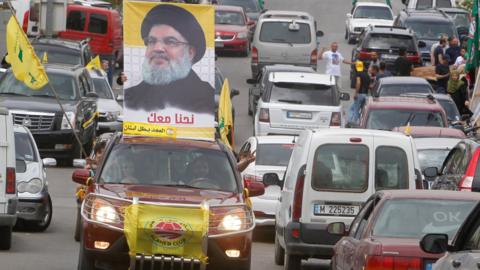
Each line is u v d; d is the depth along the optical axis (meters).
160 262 32.91
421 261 25.86
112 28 113.94
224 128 65.50
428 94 78.25
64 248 44.88
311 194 38.69
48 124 71.31
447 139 58.09
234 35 127.88
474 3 88.81
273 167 52.88
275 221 48.25
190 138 40.09
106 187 35.09
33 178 49.09
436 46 102.50
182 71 42.22
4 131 42.00
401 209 28.08
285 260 40.00
